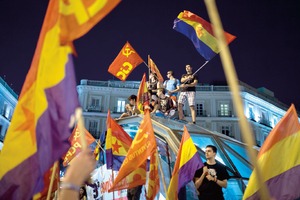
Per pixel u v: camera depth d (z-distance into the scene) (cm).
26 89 304
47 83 279
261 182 172
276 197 443
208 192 548
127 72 1030
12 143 295
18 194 284
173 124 987
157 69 1224
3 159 292
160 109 1166
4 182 286
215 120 4925
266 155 468
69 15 283
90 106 4881
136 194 780
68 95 269
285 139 471
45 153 270
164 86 1213
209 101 5044
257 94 5278
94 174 1027
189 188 626
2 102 4603
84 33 281
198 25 812
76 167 198
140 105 1055
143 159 556
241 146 993
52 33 290
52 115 272
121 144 767
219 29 189
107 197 955
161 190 800
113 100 4978
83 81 5050
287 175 451
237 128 4881
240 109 180
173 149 809
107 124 773
